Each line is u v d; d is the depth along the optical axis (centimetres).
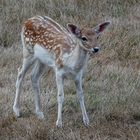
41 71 1470
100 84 1625
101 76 1686
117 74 1691
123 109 1442
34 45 1453
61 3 2194
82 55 1327
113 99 1496
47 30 1439
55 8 2172
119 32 1983
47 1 2189
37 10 2164
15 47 1953
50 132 1295
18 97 1459
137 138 1291
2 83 1652
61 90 1360
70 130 1322
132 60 1839
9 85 1631
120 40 1931
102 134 1312
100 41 1912
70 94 1573
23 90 1595
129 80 1642
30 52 1473
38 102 1443
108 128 1341
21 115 1448
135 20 2134
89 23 2102
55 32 1430
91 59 1809
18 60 1831
